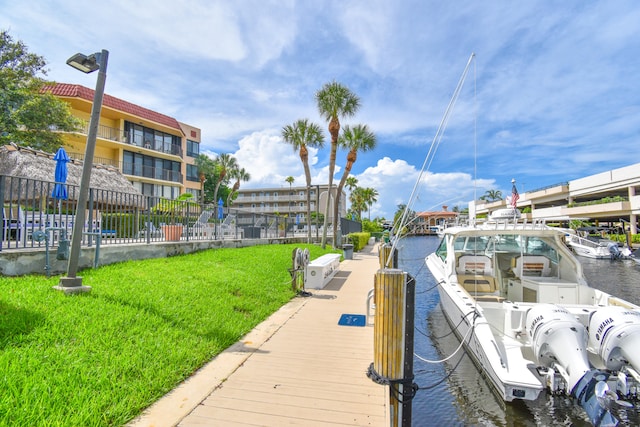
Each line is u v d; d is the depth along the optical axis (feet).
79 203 19.51
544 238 25.88
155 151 114.42
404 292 10.89
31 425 9.02
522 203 186.39
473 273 26.45
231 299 23.36
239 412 11.37
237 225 55.11
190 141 136.67
